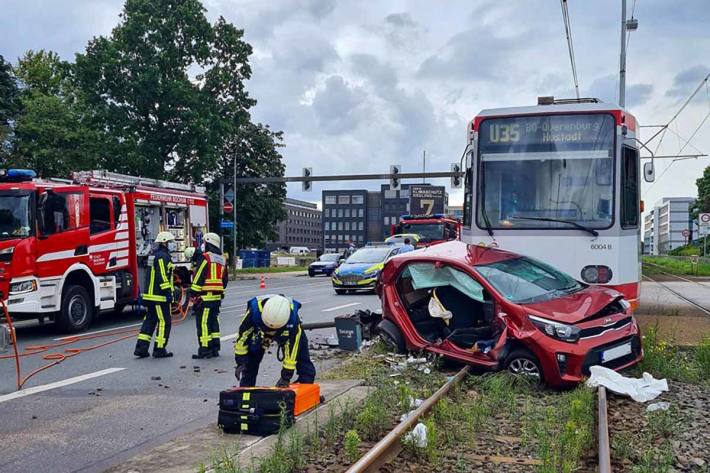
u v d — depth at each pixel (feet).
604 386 22.66
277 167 155.53
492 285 26.58
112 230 45.57
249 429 19.56
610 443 17.56
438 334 30.32
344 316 34.14
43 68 125.39
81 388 26.35
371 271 71.87
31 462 17.56
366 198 486.79
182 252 53.62
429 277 29.30
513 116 33.09
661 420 19.65
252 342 20.94
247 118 137.59
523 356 24.68
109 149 116.57
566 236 31.63
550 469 15.34
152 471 16.48
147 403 23.89
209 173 140.26
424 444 17.31
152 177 123.03
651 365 26.40
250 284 103.76
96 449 18.63
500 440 18.75
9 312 38.17
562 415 20.24
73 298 42.09
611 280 31.04
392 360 29.12
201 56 127.95
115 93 123.34
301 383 22.16
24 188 39.55
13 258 38.47
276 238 162.40
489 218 32.99
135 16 120.98
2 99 107.76
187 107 124.57
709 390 24.35
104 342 38.50
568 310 25.12
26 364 31.50
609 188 31.45
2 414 22.43
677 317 42.86
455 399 22.75
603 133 31.86
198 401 24.13
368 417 19.21
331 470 16.24
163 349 33.19
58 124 105.70
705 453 17.53
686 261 154.20
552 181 32.24
